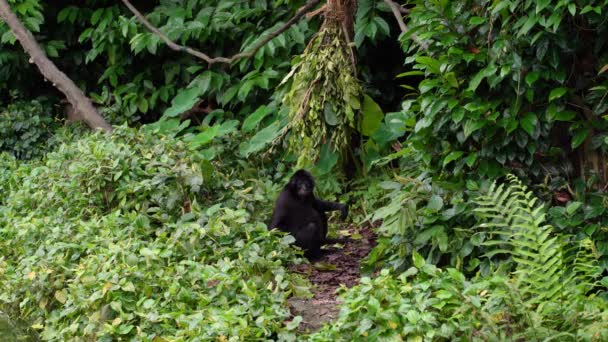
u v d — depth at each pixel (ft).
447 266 28.71
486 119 27.55
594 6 26.25
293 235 35.91
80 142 42.39
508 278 24.07
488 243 25.07
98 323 26.63
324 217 38.04
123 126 42.42
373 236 38.70
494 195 25.76
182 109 50.14
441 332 22.07
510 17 27.27
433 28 29.19
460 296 22.81
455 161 29.07
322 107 40.27
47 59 52.60
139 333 25.39
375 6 44.34
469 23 28.19
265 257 31.27
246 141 46.19
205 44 53.93
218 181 37.73
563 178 27.94
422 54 31.17
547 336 21.45
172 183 36.73
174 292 26.94
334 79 40.29
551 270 23.02
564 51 26.86
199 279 28.17
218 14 51.19
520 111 27.81
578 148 28.14
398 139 46.09
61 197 37.81
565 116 27.02
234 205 36.86
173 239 31.37
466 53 27.99
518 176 28.19
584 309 22.48
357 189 42.83
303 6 48.16
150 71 55.36
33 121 55.01
